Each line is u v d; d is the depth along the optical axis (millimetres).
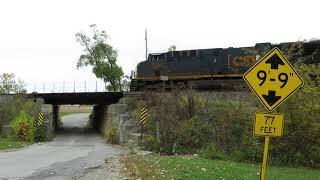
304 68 26188
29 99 54688
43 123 49094
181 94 38344
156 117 37906
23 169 22094
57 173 20562
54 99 57625
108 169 21438
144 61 48781
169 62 46625
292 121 26250
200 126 33656
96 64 71062
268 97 11000
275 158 26625
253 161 27641
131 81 49938
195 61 44938
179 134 33625
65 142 47625
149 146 34531
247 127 29641
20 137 46656
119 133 44250
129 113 45000
